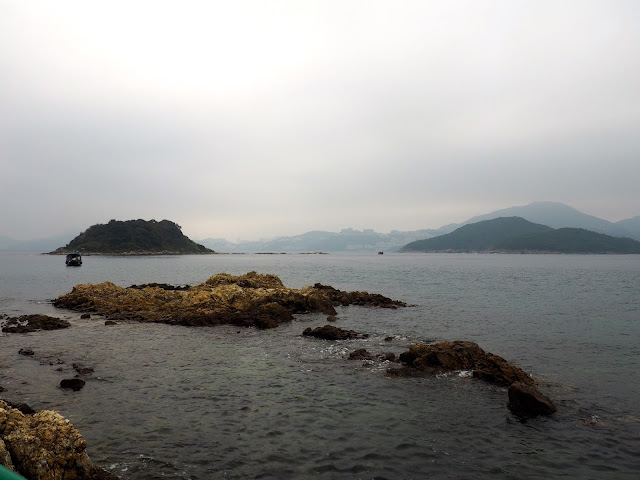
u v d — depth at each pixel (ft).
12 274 341.00
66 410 49.93
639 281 274.57
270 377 65.10
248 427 46.37
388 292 208.44
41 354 78.07
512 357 79.61
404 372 67.26
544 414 51.16
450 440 44.11
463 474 37.37
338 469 37.78
